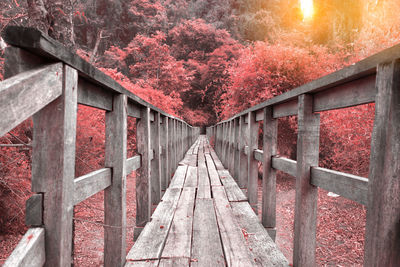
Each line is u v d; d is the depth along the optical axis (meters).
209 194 3.91
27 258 0.93
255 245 2.25
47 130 1.12
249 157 3.59
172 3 43.53
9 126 0.77
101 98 1.74
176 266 1.87
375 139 1.07
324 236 4.56
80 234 4.54
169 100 12.37
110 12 34.28
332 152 6.63
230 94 9.62
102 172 1.74
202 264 1.92
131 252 2.03
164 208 3.18
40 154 1.12
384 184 1.01
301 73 7.74
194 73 35.41
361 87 1.24
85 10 22.73
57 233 1.10
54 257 1.09
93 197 5.86
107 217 1.93
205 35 37.78
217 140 10.21
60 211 1.11
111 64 27.22
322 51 8.43
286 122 7.75
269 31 32.91
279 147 8.00
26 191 4.19
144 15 35.91
